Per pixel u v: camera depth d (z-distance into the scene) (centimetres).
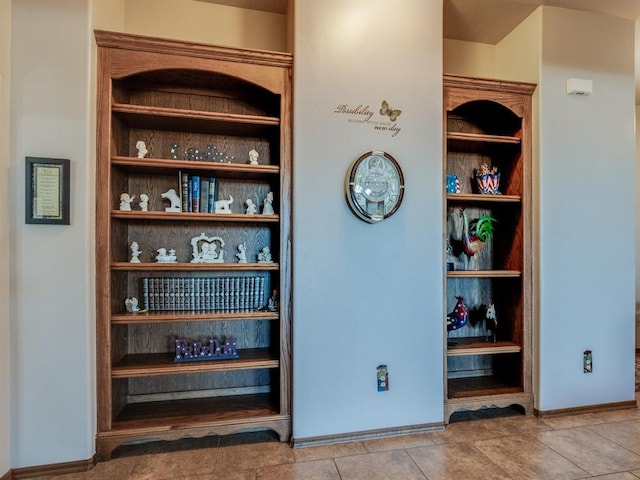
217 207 242
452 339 289
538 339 264
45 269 194
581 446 222
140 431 210
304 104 224
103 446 205
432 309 241
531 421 257
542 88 266
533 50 273
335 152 227
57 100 196
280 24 279
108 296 210
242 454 212
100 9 214
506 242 290
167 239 256
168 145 256
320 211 225
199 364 224
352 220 229
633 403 280
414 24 241
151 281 236
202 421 219
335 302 227
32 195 191
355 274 229
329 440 224
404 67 238
